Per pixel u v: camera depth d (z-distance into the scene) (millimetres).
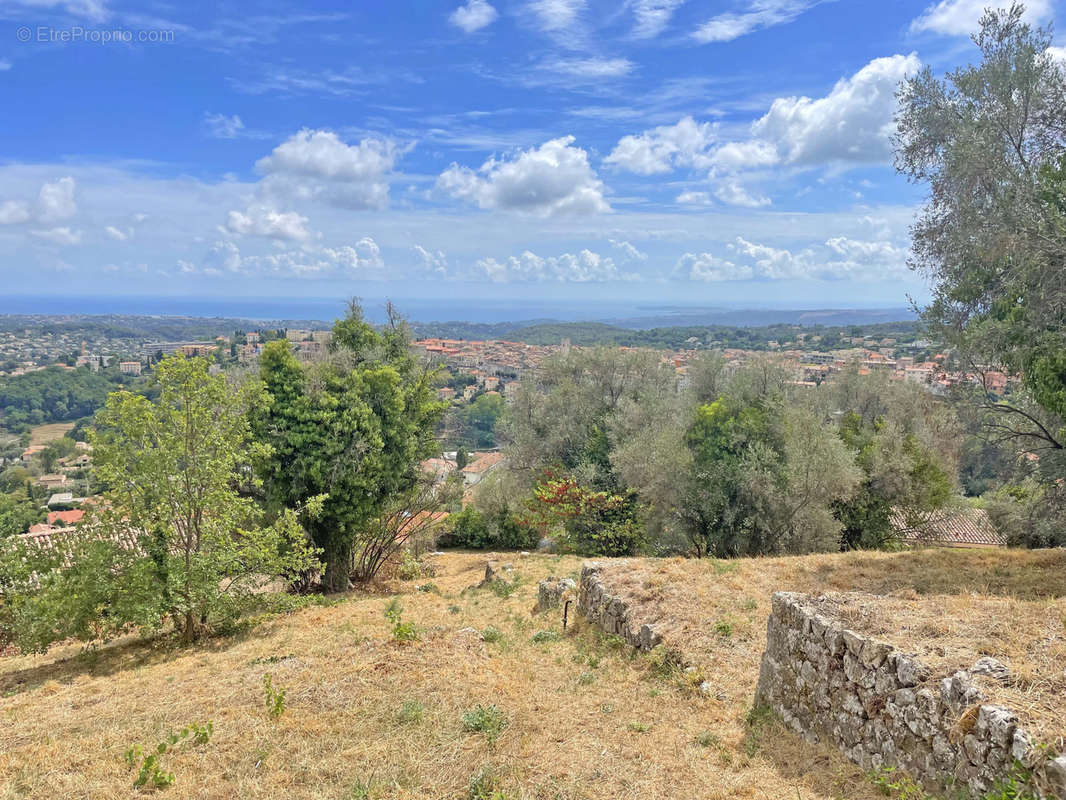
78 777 6320
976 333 11305
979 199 11711
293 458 19422
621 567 12984
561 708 7992
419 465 24438
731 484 19906
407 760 6465
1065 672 5164
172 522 13133
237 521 14422
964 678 5215
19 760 6871
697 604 10648
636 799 5785
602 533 24703
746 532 19938
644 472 22016
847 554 13727
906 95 12750
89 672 11797
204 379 13133
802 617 7129
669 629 9875
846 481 18781
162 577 12867
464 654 9578
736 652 9094
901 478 21891
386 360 24078
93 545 12305
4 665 13594
